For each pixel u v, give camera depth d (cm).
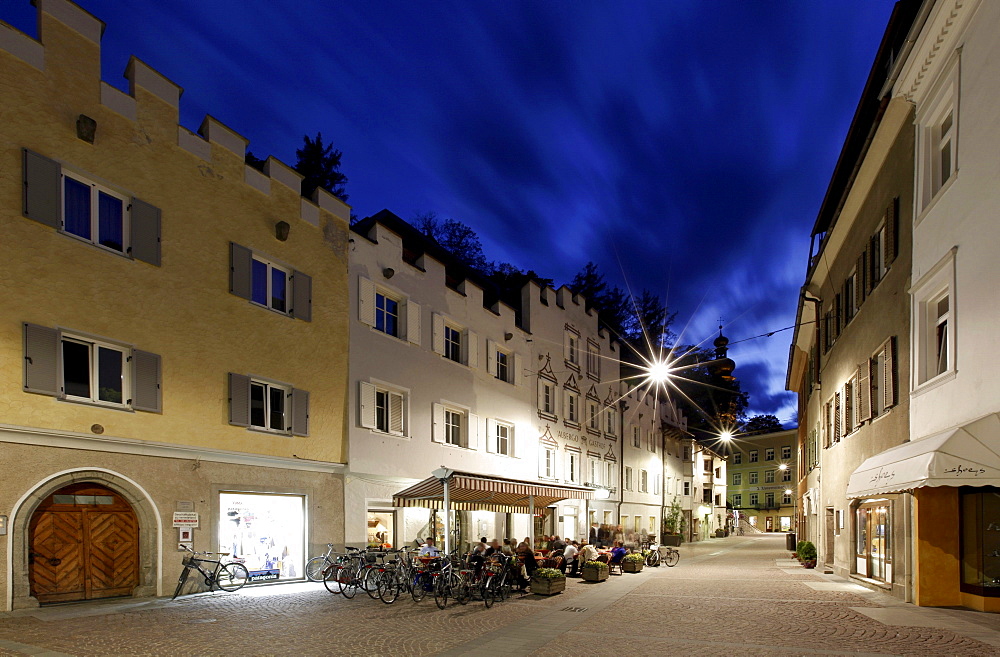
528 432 3052
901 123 1531
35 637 970
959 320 1217
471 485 1714
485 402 2730
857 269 1916
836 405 2241
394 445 2166
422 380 2353
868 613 1241
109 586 1356
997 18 1109
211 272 1628
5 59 1266
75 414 1305
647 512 4628
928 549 1316
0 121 1245
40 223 1286
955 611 1244
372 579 1484
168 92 1583
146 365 1446
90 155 1395
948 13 1248
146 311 1466
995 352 1095
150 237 1493
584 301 3834
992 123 1113
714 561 3098
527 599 1550
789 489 8106
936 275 1319
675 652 930
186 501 1491
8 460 1194
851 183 1823
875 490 1350
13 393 1213
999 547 1250
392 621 1184
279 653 904
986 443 1070
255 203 1777
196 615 1198
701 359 6656
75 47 1394
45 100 1325
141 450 1409
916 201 1425
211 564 1521
